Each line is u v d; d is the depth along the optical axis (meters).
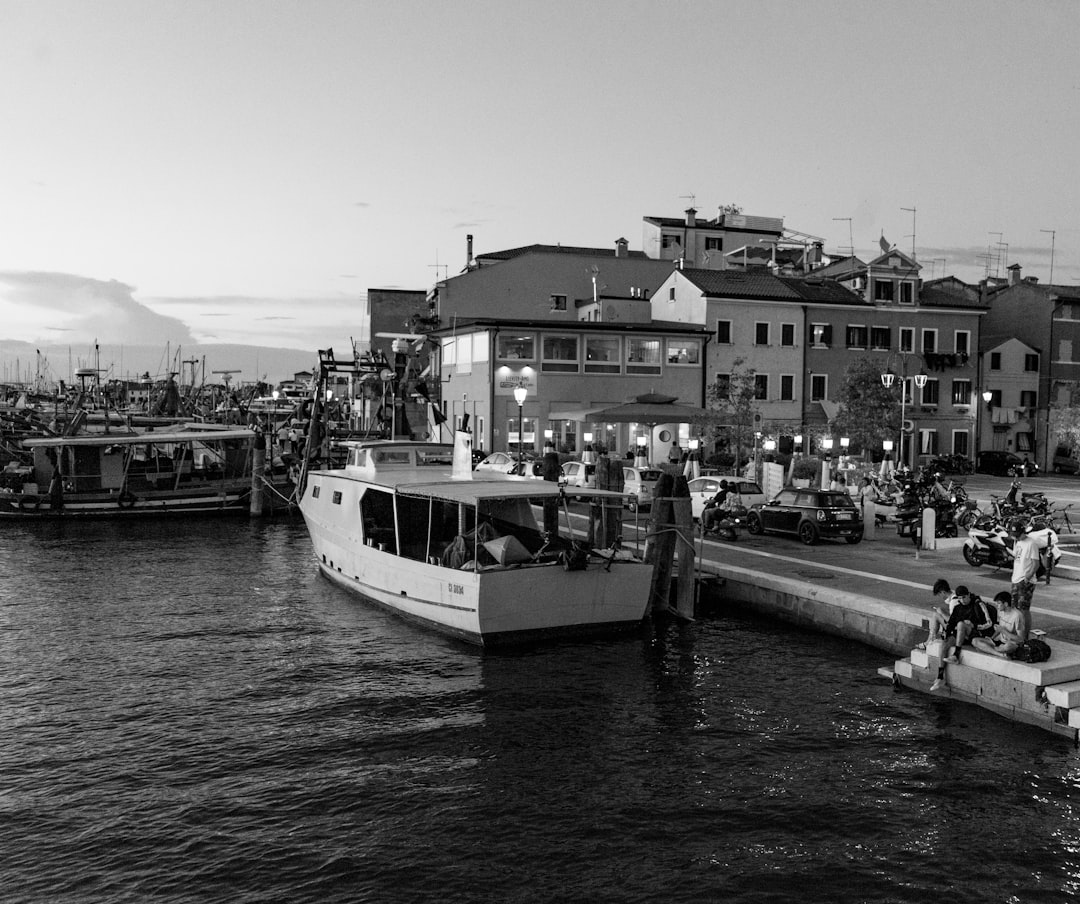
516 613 18.11
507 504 23.02
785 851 10.25
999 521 23.31
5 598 23.56
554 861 10.05
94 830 10.75
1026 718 13.48
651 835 10.63
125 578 26.34
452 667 17.19
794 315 54.28
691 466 37.09
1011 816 10.97
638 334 50.66
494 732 13.92
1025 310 61.03
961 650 14.63
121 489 39.94
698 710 14.80
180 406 86.25
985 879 9.62
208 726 14.19
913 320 56.91
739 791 11.79
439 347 56.56
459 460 22.39
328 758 12.93
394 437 40.19
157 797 11.65
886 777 12.09
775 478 31.22
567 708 14.97
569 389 49.66
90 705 15.15
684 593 20.53
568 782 12.10
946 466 54.59
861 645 17.86
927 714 14.23
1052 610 17.30
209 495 41.12
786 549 25.09
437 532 23.50
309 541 33.94
